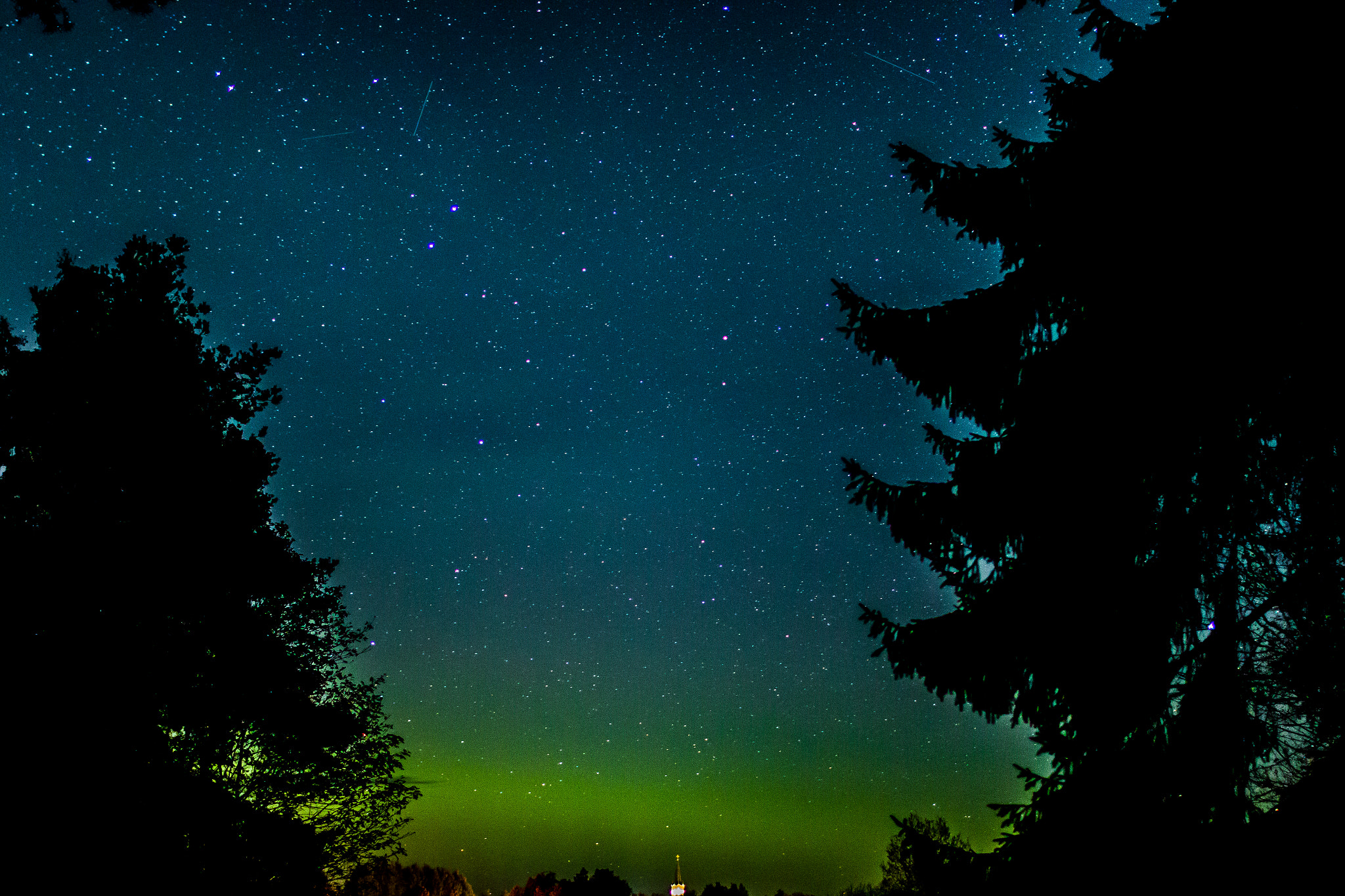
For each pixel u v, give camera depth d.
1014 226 5.19
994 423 5.43
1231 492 4.21
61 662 6.38
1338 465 3.87
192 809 6.81
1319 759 3.48
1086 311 5.00
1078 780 4.20
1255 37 4.23
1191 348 4.34
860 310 5.41
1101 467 4.58
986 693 4.68
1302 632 3.71
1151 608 4.35
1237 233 4.24
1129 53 4.91
